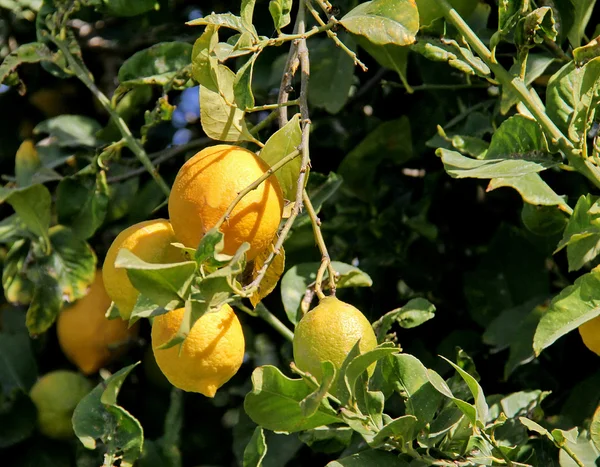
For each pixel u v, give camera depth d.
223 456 2.20
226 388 2.18
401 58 2.05
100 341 2.12
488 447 1.81
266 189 1.70
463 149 1.93
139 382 2.18
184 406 2.19
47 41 2.12
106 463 1.85
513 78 1.83
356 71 2.24
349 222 2.15
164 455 2.10
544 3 1.93
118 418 1.86
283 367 2.13
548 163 1.82
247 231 1.69
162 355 1.71
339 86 2.11
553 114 1.84
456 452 1.80
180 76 2.02
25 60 2.09
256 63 2.18
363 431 1.75
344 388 1.73
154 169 2.04
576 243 1.81
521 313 2.05
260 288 1.75
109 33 2.26
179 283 1.64
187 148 2.15
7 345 2.17
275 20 1.76
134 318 1.68
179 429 2.11
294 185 1.76
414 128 2.18
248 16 1.74
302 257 2.08
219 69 1.74
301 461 2.14
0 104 2.27
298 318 1.97
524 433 1.91
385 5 1.78
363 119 2.21
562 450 1.82
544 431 1.76
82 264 2.09
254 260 1.74
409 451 1.78
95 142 2.16
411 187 2.18
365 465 1.78
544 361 2.08
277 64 2.16
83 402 1.88
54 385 2.12
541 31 1.82
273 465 2.04
